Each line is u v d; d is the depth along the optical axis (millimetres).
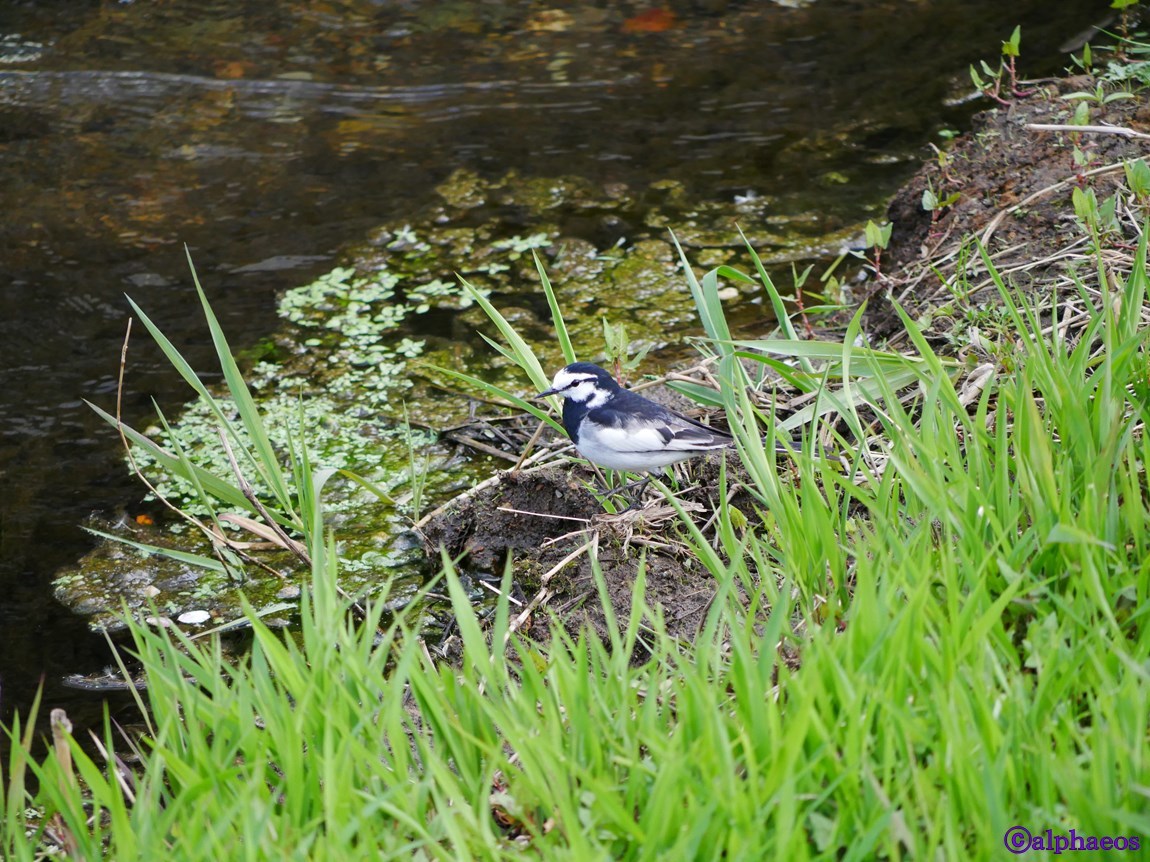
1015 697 5465
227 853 5273
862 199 15578
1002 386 7477
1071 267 9078
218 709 6137
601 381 9344
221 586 10375
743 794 5023
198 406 12719
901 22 20000
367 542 10766
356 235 15516
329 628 6277
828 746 5215
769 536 8281
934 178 13367
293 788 5652
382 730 5961
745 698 5641
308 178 16734
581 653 6168
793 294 13734
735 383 9070
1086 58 13422
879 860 5207
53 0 21219
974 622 5934
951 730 5125
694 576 8891
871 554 7281
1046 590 6211
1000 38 19062
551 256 14930
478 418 12164
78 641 9766
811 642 6137
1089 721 5879
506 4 21234
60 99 18562
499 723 5602
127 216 15953
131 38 20219
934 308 10812
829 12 20578
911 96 17906
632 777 5410
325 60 19688
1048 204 11531
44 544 10859
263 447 9000
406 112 18250
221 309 14203
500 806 6141
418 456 11820
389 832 5516
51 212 16016
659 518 9445
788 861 4914
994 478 6965
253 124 18047
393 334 13711
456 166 16891
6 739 8703
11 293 14422
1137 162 9680
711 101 18219
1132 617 6047
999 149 12852
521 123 17891
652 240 15086
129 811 6750
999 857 4875
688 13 20844
